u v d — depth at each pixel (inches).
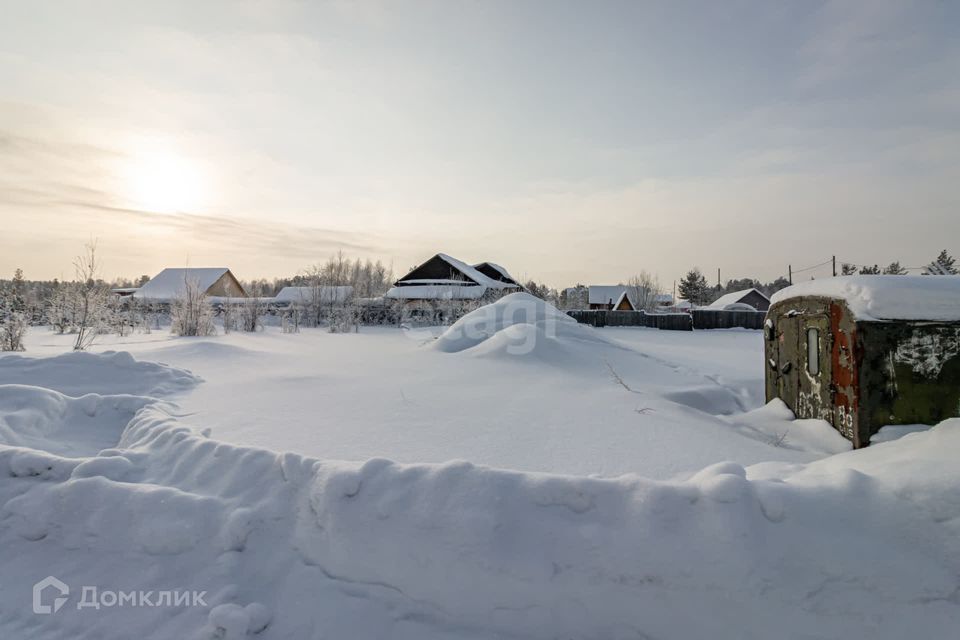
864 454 121.7
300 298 1059.3
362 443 155.8
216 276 1573.6
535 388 256.7
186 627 85.0
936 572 75.0
